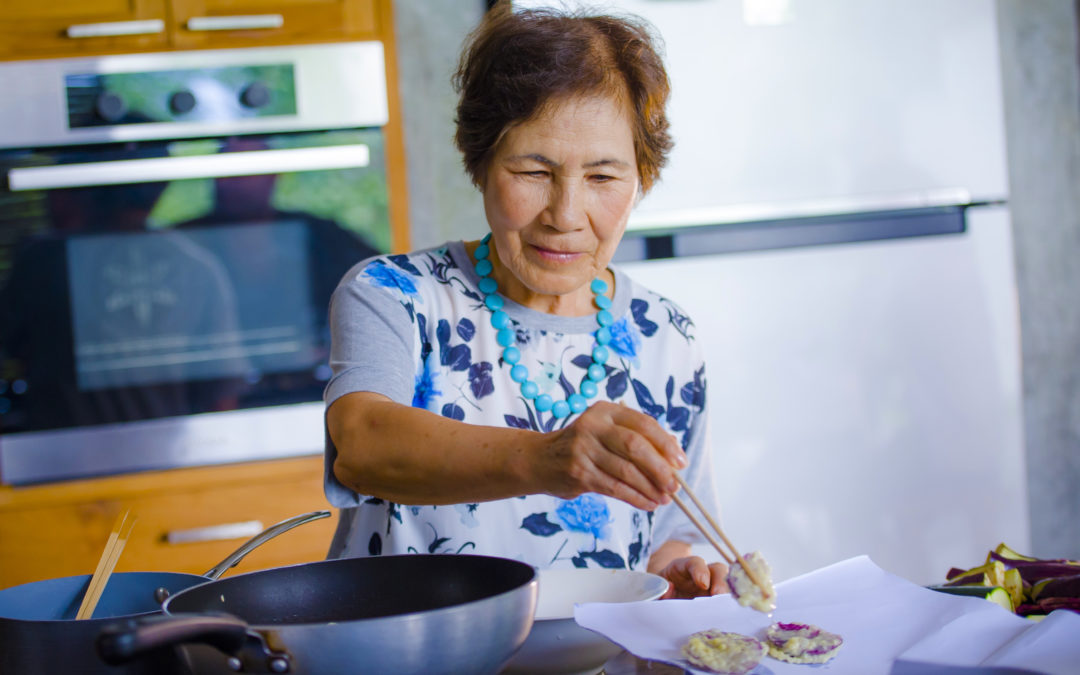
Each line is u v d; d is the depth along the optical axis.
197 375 2.13
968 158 2.21
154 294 2.11
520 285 1.14
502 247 1.05
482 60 1.03
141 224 2.10
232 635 0.54
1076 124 2.33
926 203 2.20
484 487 0.80
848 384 2.19
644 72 1.01
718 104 2.12
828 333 2.18
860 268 2.18
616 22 1.04
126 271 2.10
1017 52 2.30
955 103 2.20
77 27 2.06
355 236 2.18
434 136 2.31
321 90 2.14
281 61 2.12
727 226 2.13
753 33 2.12
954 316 2.22
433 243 2.32
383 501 1.08
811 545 2.19
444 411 1.11
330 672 0.57
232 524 2.12
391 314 1.05
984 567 0.93
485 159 1.04
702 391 1.23
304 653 0.56
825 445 2.19
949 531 2.24
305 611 0.73
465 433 0.82
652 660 0.72
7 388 2.07
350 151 2.13
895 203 2.18
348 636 0.57
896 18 2.17
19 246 2.06
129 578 0.82
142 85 2.08
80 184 2.05
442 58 2.31
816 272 2.17
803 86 2.15
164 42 2.11
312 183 2.16
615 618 0.78
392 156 2.19
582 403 1.13
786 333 2.17
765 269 2.15
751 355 2.16
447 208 2.32
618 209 1.03
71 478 2.09
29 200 2.06
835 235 2.16
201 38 2.12
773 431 2.17
